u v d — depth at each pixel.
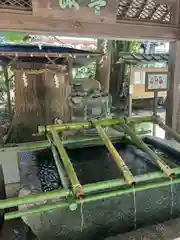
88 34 2.70
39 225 1.97
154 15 3.03
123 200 2.16
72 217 2.01
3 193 2.42
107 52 8.25
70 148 3.08
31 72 5.86
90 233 2.03
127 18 2.85
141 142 2.62
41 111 6.20
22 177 2.51
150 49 10.24
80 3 2.55
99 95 6.38
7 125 6.80
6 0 2.36
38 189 2.30
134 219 2.14
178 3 3.05
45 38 7.88
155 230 1.90
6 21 2.38
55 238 1.95
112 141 3.27
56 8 2.48
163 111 9.23
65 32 2.59
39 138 5.71
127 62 7.93
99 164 2.82
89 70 8.16
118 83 9.53
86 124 2.84
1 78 8.05
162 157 2.81
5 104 8.00
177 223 2.00
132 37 2.93
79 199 1.85
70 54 5.84
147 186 2.05
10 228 1.99
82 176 2.57
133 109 9.51
